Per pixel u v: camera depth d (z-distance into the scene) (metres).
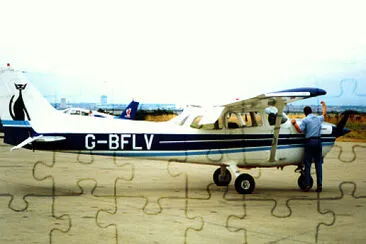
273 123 10.70
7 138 10.17
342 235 6.43
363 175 13.37
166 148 10.28
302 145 10.66
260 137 10.55
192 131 10.37
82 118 10.27
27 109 10.10
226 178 11.11
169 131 10.31
